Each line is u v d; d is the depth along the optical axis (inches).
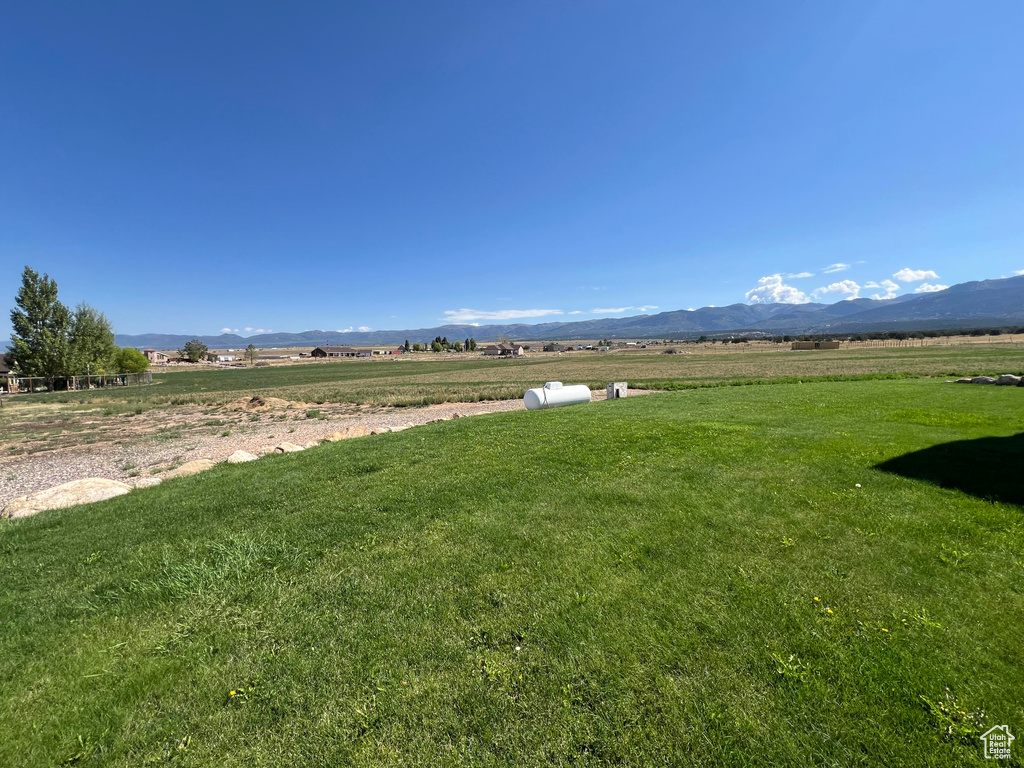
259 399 1301.7
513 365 3833.7
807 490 257.4
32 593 199.8
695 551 195.8
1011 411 474.0
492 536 224.8
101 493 377.7
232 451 690.2
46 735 121.0
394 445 447.8
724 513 232.4
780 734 109.8
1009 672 121.8
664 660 134.2
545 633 150.1
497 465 346.6
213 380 2780.5
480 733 115.5
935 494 242.5
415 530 240.5
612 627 150.1
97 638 163.6
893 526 208.7
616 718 116.8
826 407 544.1
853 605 153.6
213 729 121.3
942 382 813.2
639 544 205.2
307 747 114.5
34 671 146.3
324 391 1673.2
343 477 350.3
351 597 180.1
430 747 112.7
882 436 373.1
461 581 186.4
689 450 353.7
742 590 164.7
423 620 161.6
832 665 128.0
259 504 301.6
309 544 233.3
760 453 335.6
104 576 212.8
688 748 108.0
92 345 2289.6
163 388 2140.7
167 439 827.4
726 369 2162.9
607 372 2385.6
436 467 354.6
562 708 120.6
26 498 370.9
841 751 105.3
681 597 163.3
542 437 430.6
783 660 130.7
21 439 852.0
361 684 133.7
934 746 104.7
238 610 175.5
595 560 194.4
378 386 1903.3
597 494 270.4
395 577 193.2
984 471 273.6
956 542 192.1
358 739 116.0
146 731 121.6
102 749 117.2
